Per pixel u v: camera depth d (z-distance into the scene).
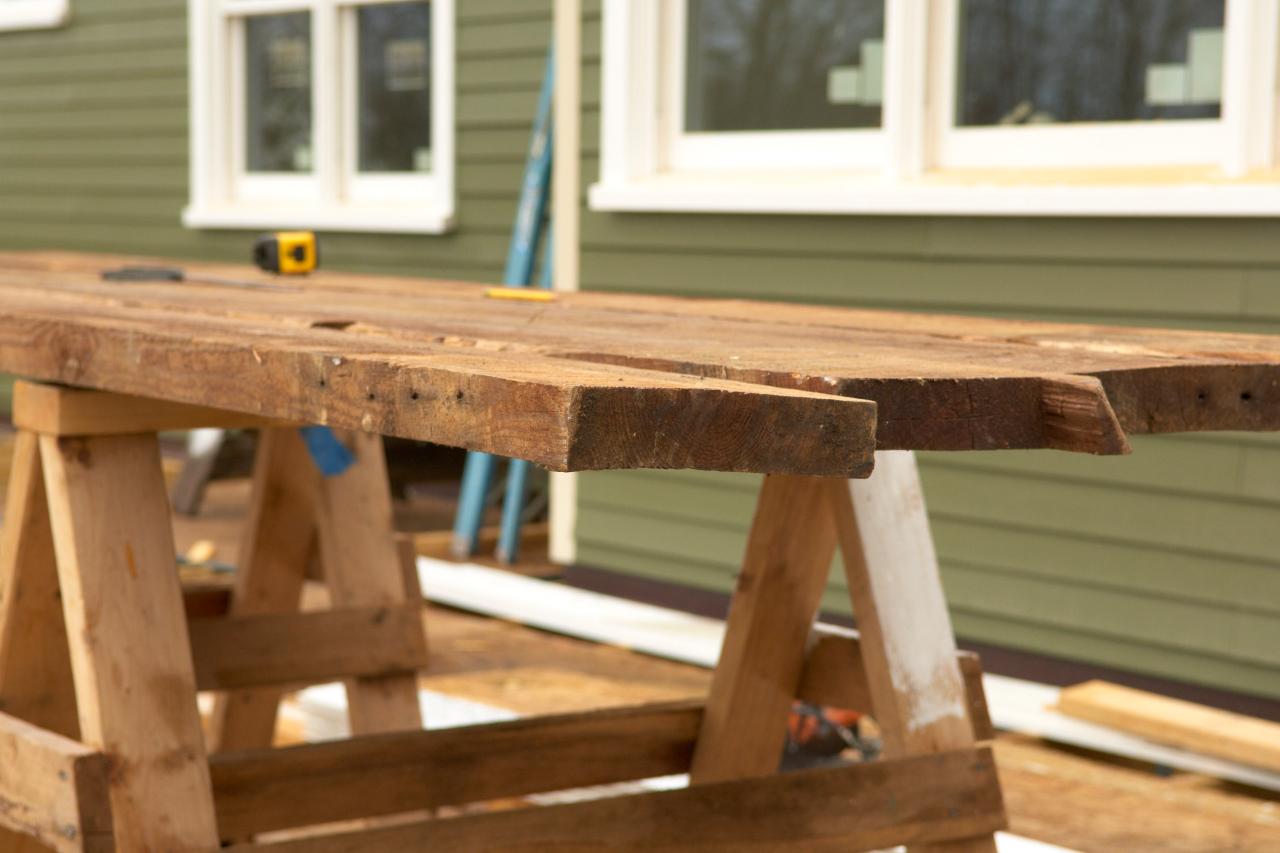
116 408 2.61
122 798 2.50
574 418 1.38
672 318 2.69
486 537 6.80
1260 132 4.43
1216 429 1.92
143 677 2.55
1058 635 4.86
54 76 9.01
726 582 5.64
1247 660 4.46
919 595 2.86
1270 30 4.38
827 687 3.08
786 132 5.56
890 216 5.16
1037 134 4.93
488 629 5.70
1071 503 4.81
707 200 5.55
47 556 2.87
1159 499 4.62
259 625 3.43
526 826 2.64
